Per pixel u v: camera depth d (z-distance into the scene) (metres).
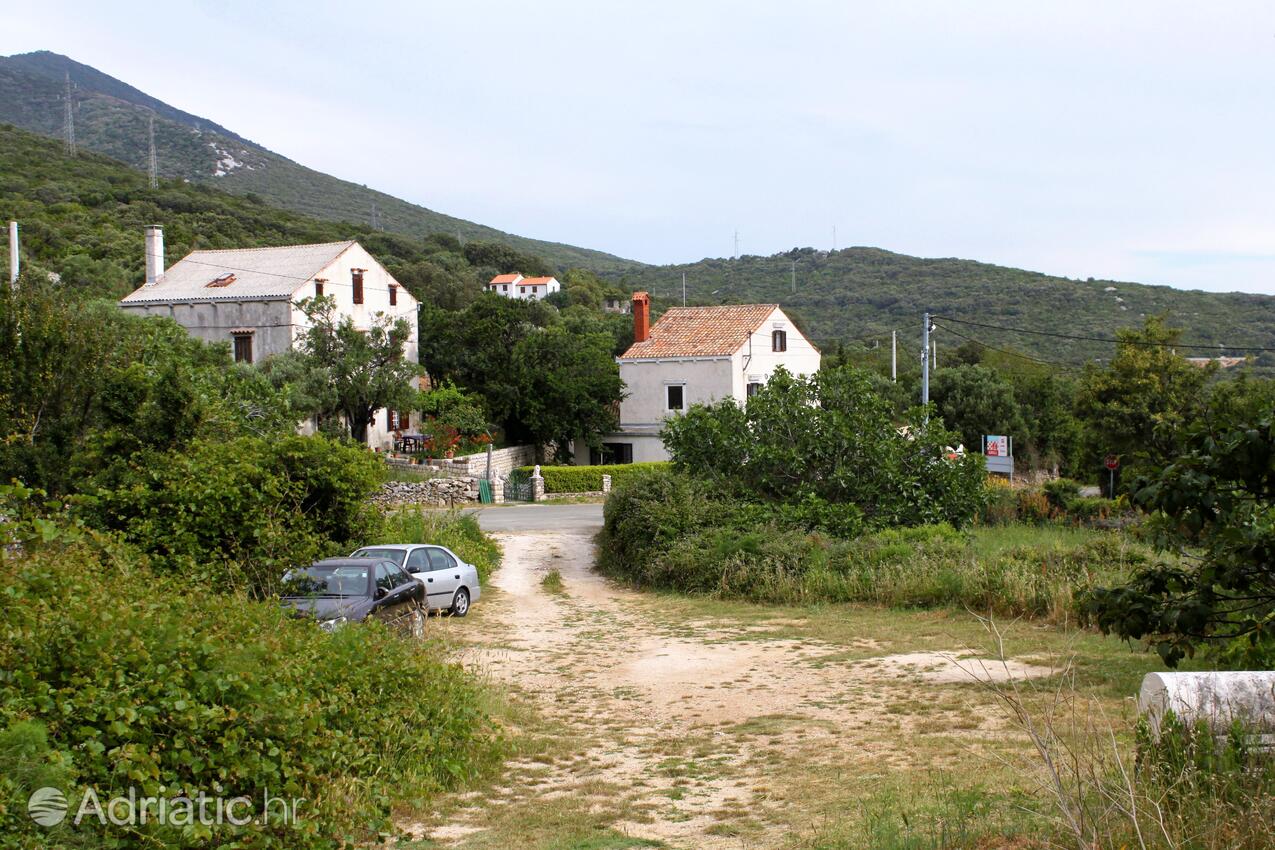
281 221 95.88
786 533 24.08
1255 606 7.60
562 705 12.44
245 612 9.48
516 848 6.98
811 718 11.31
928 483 26.94
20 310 17.92
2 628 6.23
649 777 9.08
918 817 7.04
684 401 49.53
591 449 51.97
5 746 5.25
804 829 7.21
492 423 49.31
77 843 5.43
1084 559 19.33
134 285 54.12
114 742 6.16
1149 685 6.76
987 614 18.09
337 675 8.84
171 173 194.25
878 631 17.19
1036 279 102.81
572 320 77.25
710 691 13.08
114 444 16.44
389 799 7.82
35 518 7.57
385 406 42.75
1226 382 37.25
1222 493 7.26
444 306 83.50
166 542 14.54
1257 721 6.36
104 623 6.82
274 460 17.19
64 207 71.38
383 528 20.14
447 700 9.92
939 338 86.62
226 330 42.97
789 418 27.80
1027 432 55.72
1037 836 6.02
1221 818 5.61
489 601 21.97
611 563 27.59
